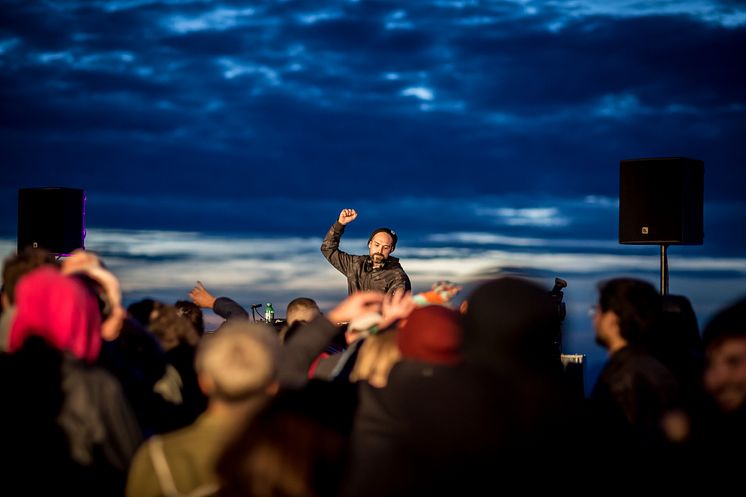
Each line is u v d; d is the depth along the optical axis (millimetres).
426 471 2164
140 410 3252
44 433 2475
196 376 3684
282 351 2740
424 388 2211
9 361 2504
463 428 2152
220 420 2055
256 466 1720
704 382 2279
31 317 2506
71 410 2479
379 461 2207
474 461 2141
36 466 2471
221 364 2029
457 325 2281
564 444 2180
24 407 2467
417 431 2182
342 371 2904
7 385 2475
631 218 7281
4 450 2463
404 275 6402
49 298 2518
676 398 2613
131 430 2561
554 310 2330
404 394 2227
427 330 2260
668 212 7133
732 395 2191
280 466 1712
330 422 2303
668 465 2236
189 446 2047
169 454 2045
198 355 2104
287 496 1706
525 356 2244
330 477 1749
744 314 2221
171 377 3473
